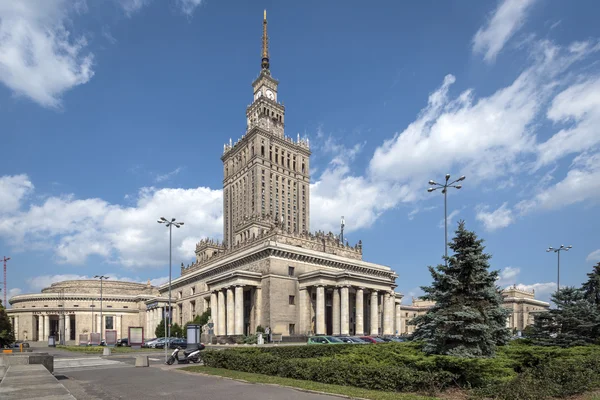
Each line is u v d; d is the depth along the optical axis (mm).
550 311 47656
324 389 20672
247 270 91750
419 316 36125
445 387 19922
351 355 28078
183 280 121375
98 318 153125
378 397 18188
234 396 20344
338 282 84812
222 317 88250
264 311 83812
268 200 147875
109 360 46500
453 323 27547
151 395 21719
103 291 164250
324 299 83812
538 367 21047
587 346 36781
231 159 165875
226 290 88625
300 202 159750
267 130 153875
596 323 44031
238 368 30531
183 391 22641
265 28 180750
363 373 21375
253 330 84938
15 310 150750
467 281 29750
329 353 38906
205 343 77812
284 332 83312
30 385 18516
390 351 29453
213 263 113375
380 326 94000
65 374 32438
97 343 91062
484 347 27688
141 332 71750
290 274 87625
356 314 85438
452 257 30438
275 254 85750
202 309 107625
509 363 23109
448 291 29781
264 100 165500
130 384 26078
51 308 149375
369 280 88062
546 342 44750
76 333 148750
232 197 162500
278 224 97875
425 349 29125
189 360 40500
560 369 19641
